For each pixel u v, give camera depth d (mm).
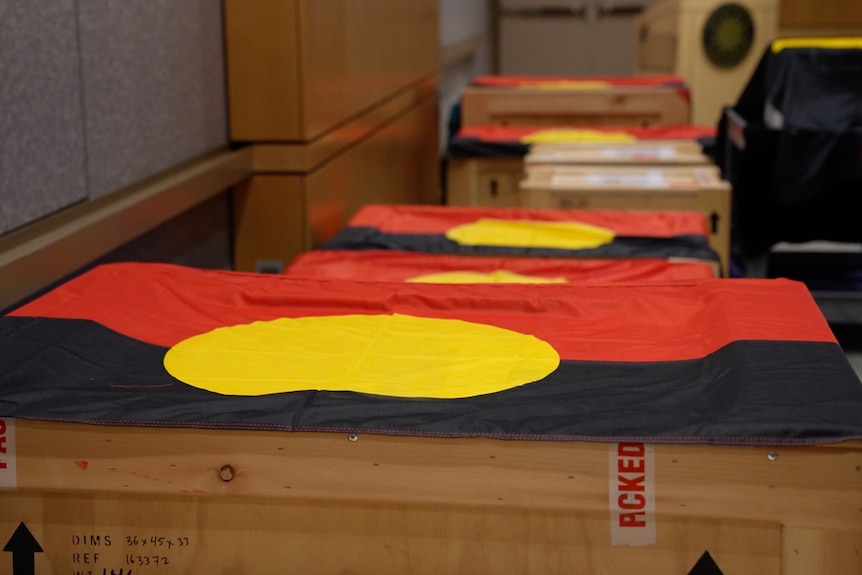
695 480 1219
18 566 1357
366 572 1315
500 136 4082
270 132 2633
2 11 1639
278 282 1864
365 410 1283
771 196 3277
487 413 1266
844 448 1185
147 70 2188
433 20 4801
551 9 7820
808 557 1222
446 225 2602
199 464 1290
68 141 1866
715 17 5441
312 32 2660
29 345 1489
